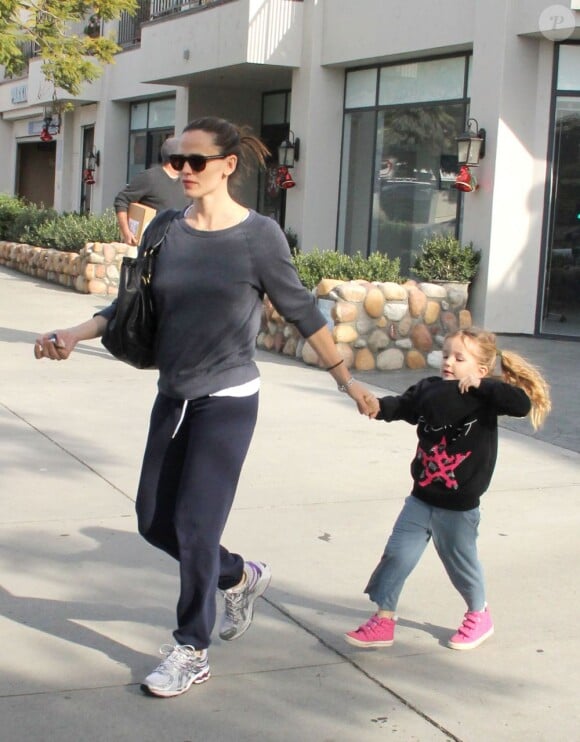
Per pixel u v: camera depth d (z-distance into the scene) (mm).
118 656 4133
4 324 12531
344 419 8320
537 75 12922
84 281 16062
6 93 29047
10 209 22250
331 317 10406
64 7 15703
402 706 3811
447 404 4078
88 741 3498
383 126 15523
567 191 13070
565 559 5344
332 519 5867
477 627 4309
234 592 4176
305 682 3975
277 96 19438
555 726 3699
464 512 4141
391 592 4219
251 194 19703
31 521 5672
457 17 13594
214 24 16859
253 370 3922
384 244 15625
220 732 3586
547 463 7215
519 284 13180
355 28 15297
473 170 13172
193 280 3781
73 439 7430
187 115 19656
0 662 4031
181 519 3789
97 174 23656
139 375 9828
